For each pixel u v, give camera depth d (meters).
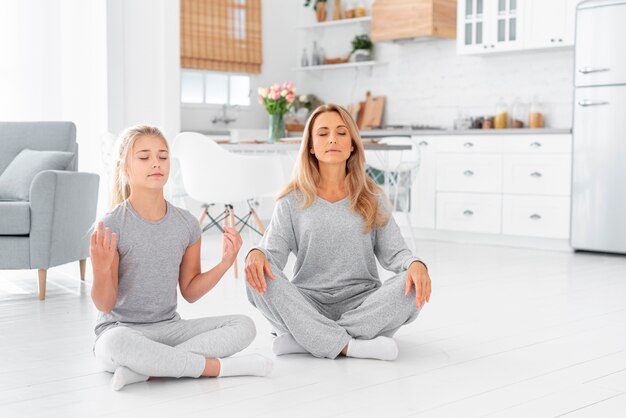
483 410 2.14
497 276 4.65
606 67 5.63
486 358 2.71
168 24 6.36
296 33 8.30
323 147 2.74
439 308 3.64
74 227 4.20
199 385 2.37
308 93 8.21
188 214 2.61
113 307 2.46
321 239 2.78
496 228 6.27
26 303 3.83
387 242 2.83
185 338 2.54
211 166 4.55
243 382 2.40
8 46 6.30
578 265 5.17
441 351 2.80
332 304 2.82
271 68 8.10
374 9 7.18
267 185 4.66
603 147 5.67
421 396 2.27
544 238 6.11
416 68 7.36
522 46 6.29
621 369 2.57
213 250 5.85
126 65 6.19
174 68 6.41
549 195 5.98
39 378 2.47
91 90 6.22
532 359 2.70
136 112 6.27
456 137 6.45
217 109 7.73
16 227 3.89
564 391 2.32
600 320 3.37
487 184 6.30
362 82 7.75
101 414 2.11
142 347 2.34
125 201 2.52
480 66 6.94
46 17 6.39
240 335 2.54
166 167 2.51
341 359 2.69
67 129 4.77
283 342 2.73
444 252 5.84
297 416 2.09
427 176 6.64
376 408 2.16
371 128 7.49
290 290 2.67
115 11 6.11
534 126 6.43
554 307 3.67
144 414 2.10
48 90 6.43
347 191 2.83
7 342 2.98
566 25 6.03
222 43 7.60
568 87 6.45
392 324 2.72
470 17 6.61
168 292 2.54
